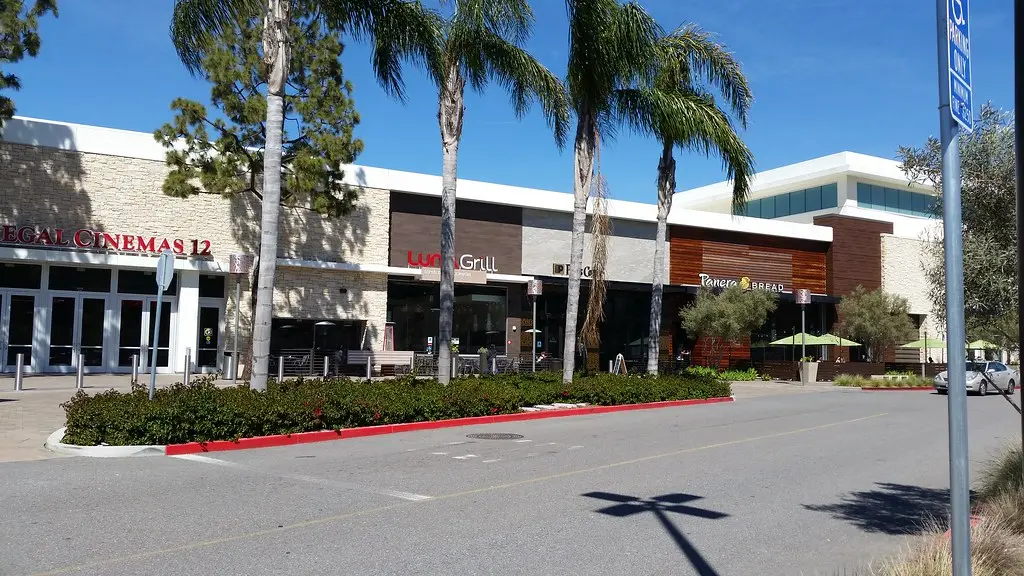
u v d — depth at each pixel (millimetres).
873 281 45188
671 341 39688
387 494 8695
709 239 40812
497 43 19000
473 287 33625
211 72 23484
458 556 6309
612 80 19922
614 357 38656
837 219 44281
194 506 7859
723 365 40281
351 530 7055
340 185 26328
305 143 25422
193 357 26797
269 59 14375
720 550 6773
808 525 7820
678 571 6125
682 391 22594
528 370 32344
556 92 20594
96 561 5938
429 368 30250
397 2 17406
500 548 6586
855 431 16453
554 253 35375
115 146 25984
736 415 19438
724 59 23109
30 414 15023
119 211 25953
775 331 43219
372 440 13391
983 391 30578
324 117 25000
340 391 14914
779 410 21281
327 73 25156
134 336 26609
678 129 21781
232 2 15797
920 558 5676
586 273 36062
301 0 24188
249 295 27844
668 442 13781
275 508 7855
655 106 21672
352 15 17438
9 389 20078
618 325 38938
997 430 17203
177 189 23266
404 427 14781
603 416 18438
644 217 38250
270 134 14445
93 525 7004
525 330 34812
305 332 29234
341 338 29953
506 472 10320
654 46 19844
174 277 27172
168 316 27156
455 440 13508
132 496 8273
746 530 7531
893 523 7965
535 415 17578
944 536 6418
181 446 11461
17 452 11070
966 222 7992
